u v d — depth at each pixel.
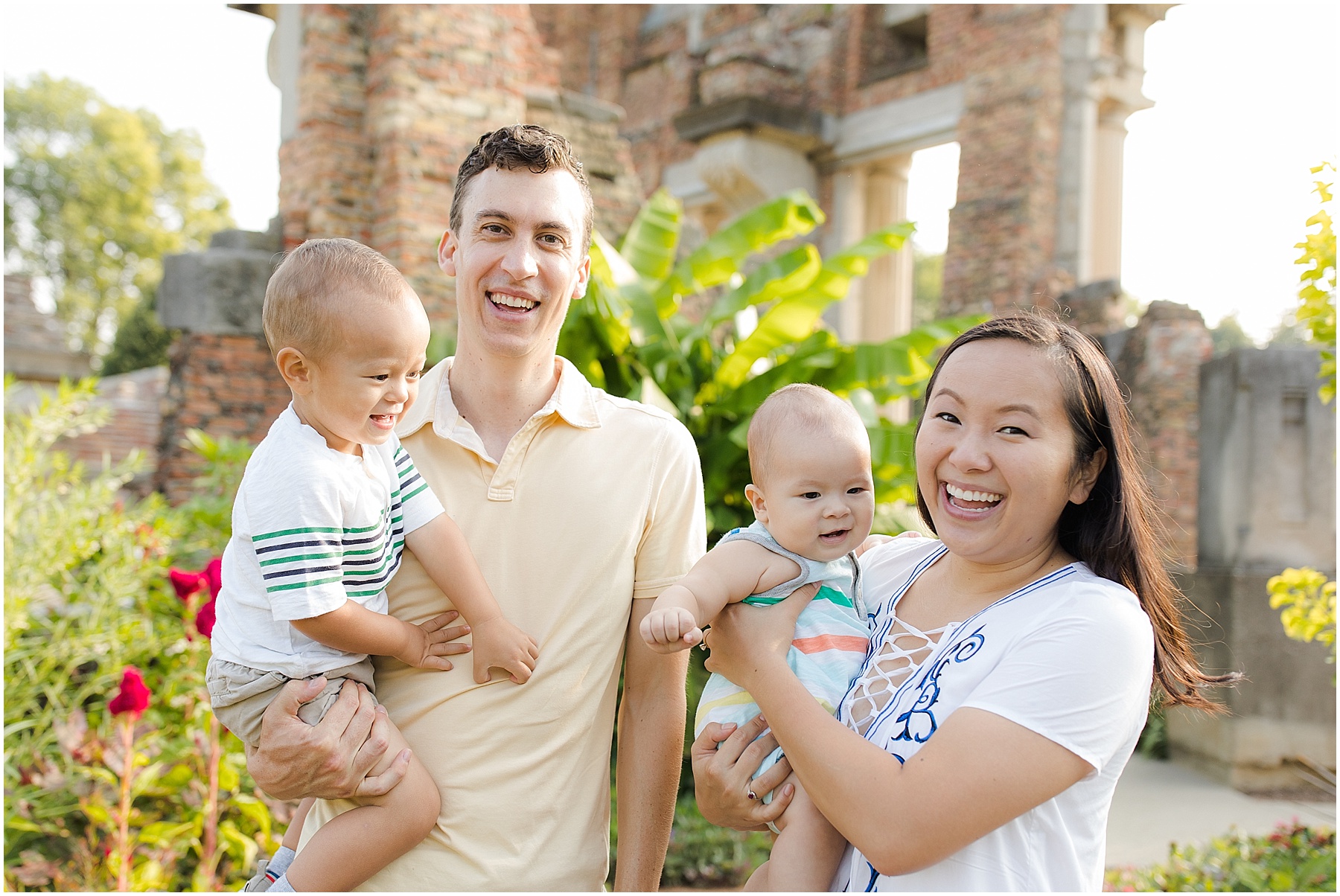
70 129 30.69
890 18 12.90
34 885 3.35
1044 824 1.33
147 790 3.52
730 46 12.66
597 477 1.74
